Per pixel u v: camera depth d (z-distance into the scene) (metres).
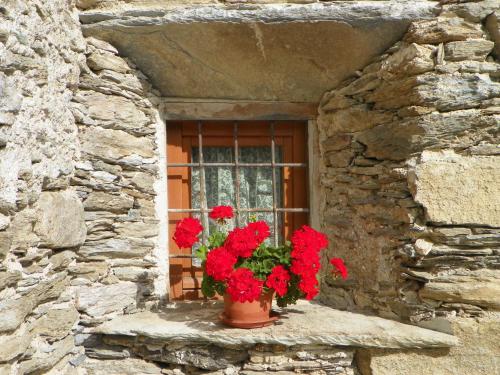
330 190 2.51
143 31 2.06
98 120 2.09
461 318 1.87
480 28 1.92
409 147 1.97
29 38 1.58
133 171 2.25
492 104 1.88
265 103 2.53
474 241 1.85
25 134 1.57
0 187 1.41
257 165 2.59
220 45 2.15
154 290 2.35
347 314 2.20
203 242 2.58
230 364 1.98
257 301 1.96
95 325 2.05
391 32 2.04
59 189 1.87
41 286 1.68
